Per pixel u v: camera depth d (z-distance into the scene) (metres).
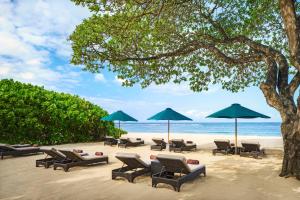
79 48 11.62
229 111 14.53
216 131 63.66
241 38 11.17
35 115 18.09
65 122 19.61
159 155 7.90
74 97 22.30
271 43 14.16
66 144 19.50
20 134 17.42
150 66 12.81
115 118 19.36
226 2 12.57
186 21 12.59
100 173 9.76
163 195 7.14
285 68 9.94
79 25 11.73
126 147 17.64
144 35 11.48
